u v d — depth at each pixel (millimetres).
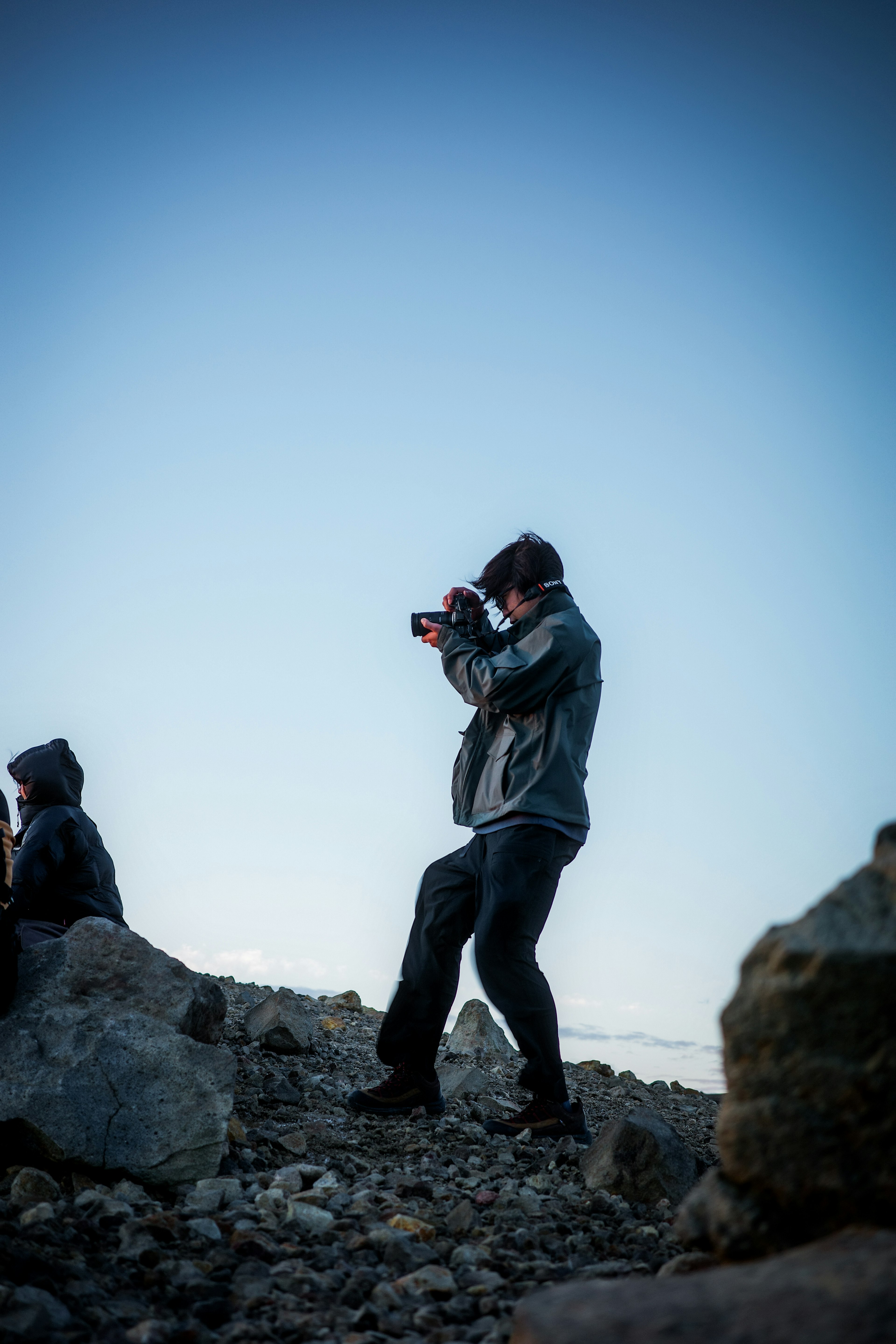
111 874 4836
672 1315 1517
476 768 4629
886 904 1918
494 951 4227
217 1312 2250
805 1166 1880
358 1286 2480
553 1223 3172
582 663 4523
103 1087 3338
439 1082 4703
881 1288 1465
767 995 1924
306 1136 4023
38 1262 2344
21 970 3730
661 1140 3693
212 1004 3881
